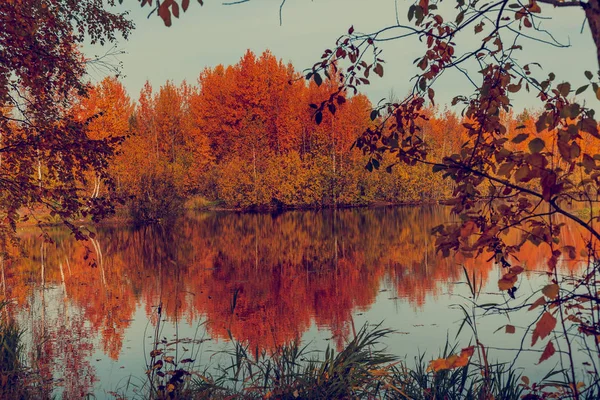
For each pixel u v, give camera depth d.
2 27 5.75
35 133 6.48
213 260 17.11
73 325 9.09
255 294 11.74
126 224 31.08
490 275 12.47
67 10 7.29
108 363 6.88
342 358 4.94
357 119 41.69
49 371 6.50
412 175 44.25
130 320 9.45
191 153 52.09
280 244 21.05
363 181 43.53
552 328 1.74
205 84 52.38
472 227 2.45
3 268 15.89
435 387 4.55
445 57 3.09
